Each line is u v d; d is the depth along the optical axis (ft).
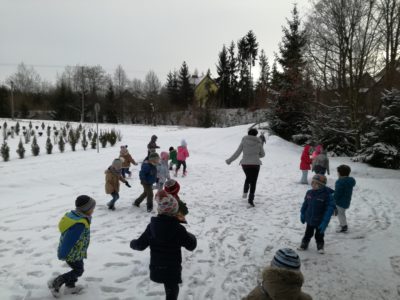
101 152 66.64
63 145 65.98
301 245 20.65
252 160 30.14
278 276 8.20
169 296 12.38
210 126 181.27
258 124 106.93
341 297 15.40
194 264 18.25
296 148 79.51
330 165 58.65
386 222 26.55
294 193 36.65
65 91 246.47
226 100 237.45
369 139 64.39
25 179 38.24
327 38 76.43
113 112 240.53
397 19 72.90
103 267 17.21
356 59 73.51
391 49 72.54
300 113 90.17
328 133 78.84
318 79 84.79
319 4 75.10
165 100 244.22
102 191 34.96
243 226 24.88
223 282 16.39
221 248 20.61
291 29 92.99
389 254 20.15
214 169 53.21
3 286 14.99
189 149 80.53
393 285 16.52
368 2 70.33
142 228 23.61
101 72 299.17
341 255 19.93
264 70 198.08
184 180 43.37
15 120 160.97
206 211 28.58
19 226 23.07
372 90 79.87
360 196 35.86
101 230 22.82
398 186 41.01
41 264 17.37
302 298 8.53
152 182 27.71
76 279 14.47
